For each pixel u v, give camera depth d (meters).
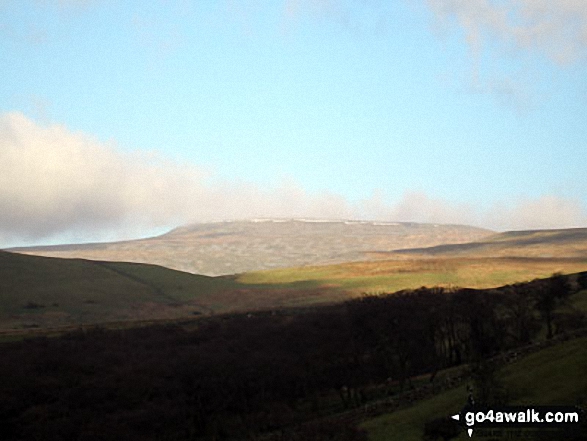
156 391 98.31
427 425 65.94
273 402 97.19
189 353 114.81
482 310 112.62
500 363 81.62
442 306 117.31
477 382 70.00
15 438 86.25
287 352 113.00
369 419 76.06
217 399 96.12
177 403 94.69
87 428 87.38
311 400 97.69
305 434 76.38
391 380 101.38
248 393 97.62
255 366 104.56
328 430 74.94
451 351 107.94
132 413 91.38
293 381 101.06
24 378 101.19
